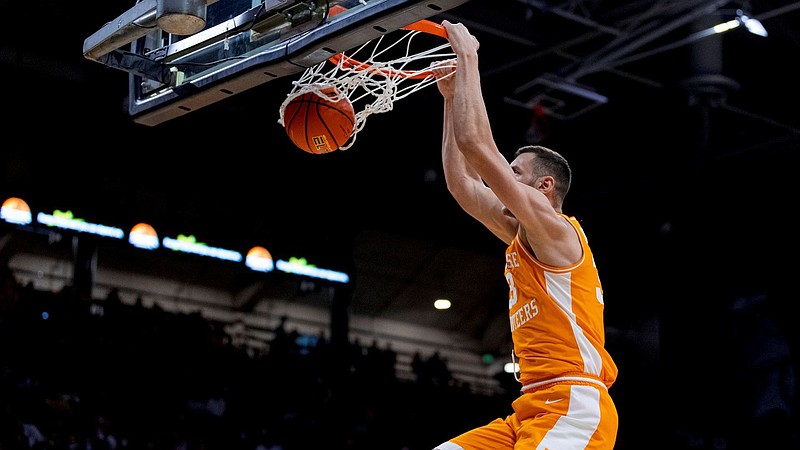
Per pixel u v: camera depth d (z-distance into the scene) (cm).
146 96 398
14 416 1091
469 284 1627
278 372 1345
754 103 1116
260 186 1344
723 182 1270
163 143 1248
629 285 1470
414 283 1594
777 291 1370
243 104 1167
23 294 1190
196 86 375
